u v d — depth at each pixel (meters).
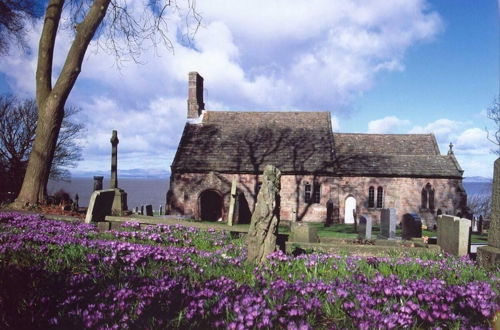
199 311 3.41
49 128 14.17
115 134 17.14
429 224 32.44
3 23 21.12
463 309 3.76
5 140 32.03
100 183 18.86
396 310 3.57
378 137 37.41
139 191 182.25
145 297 3.67
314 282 4.50
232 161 32.47
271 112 37.03
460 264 7.03
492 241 7.33
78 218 11.16
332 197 32.12
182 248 7.00
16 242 6.12
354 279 4.80
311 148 33.53
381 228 18.19
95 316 3.14
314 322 3.47
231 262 5.80
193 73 36.56
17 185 31.31
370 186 33.09
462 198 32.28
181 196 31.78
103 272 4.75
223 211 31.36
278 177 6.37
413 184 32.75
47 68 14.70
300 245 9.34
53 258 5.24
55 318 3.13
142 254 5.50
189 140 34.34
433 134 37.53
